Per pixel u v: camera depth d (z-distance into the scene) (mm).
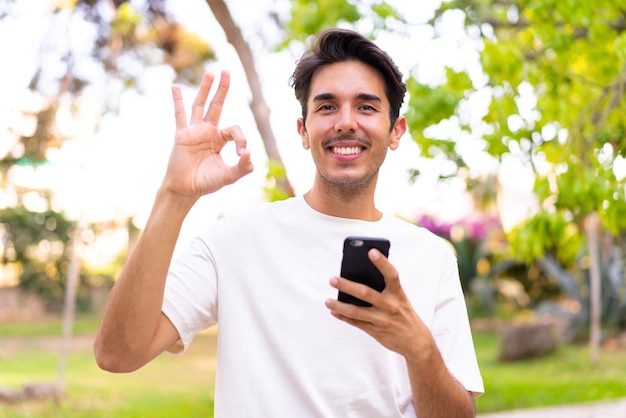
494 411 7570
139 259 1843
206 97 1962
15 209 15391
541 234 4098
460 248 15750
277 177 5273
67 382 9328
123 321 1844
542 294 15820
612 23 4703
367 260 1749
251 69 6629
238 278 2062
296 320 2016
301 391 1982
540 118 4664
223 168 1917
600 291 12711
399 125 2283
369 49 2084
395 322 1735
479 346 13203
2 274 17516
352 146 2062
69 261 16016
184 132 1902
